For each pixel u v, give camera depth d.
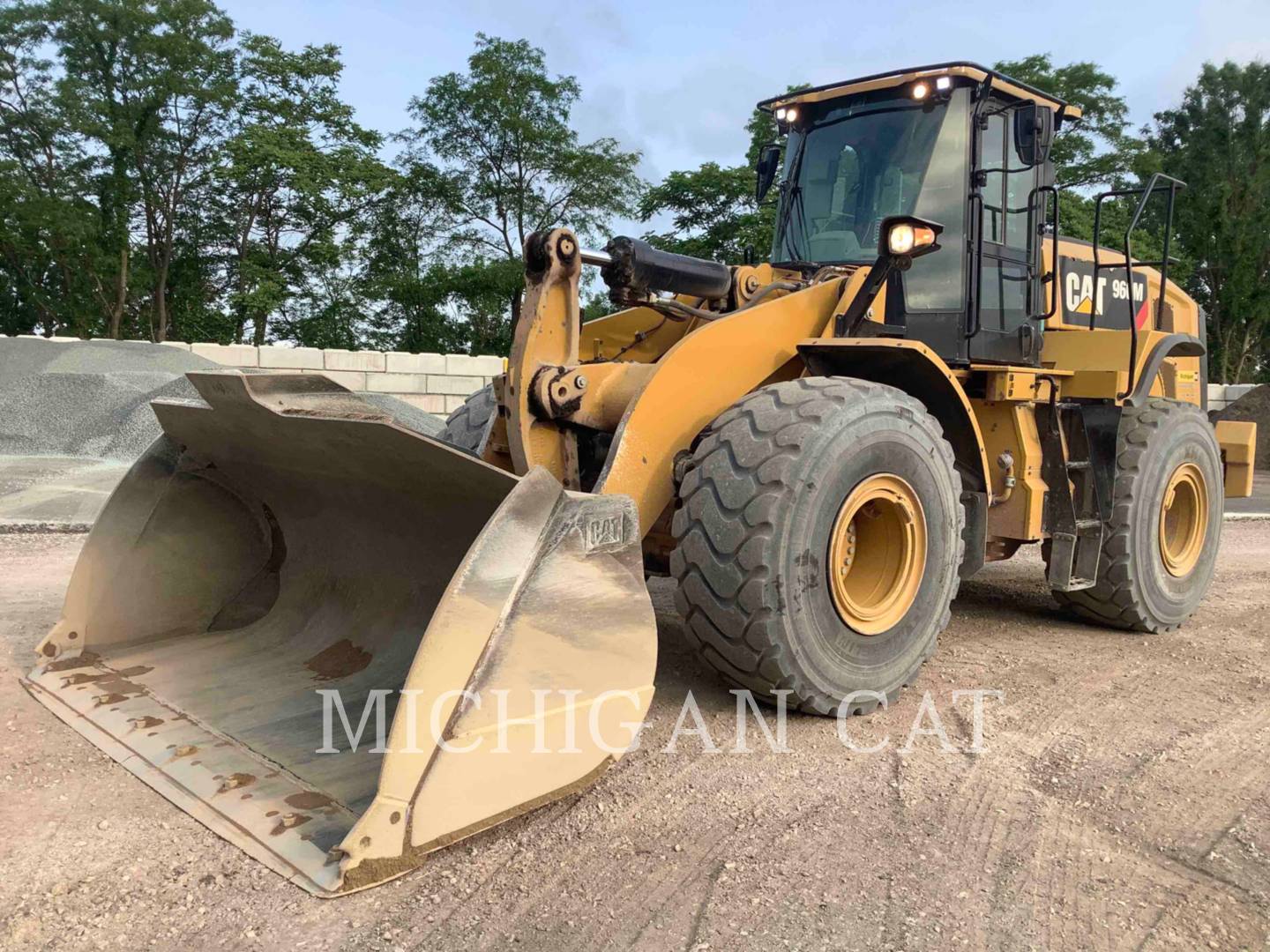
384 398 10.29
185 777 2.55
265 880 2.15
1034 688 3.79
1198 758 3.07
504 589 2.29
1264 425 18.53
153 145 26.48
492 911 2.07
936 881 2.25
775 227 4.68
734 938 1.99
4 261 25.44
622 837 2.42
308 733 2.77
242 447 3.37
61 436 9.78
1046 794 2.76
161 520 3.59
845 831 2.48
